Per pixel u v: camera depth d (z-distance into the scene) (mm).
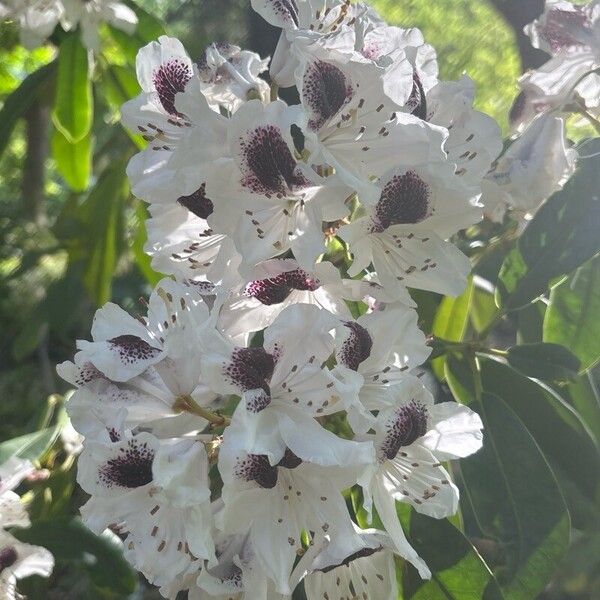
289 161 269
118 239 784
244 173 271
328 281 295
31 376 1094
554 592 493
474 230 428
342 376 269
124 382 273
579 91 389
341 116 276
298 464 272
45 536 465
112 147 870
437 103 311
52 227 821
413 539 334
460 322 421
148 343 276
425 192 285
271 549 270
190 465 263
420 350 300
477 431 307
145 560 271
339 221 308
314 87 271
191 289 282
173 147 297
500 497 346
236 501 264
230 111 303
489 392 366
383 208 284
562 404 371
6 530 452
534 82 393
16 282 1155
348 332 279
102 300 797
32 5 573
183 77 298
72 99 616
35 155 1121
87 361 276
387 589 302
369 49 302
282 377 275
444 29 784
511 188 369
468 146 311
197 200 293
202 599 290
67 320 843
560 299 361
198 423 277
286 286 294
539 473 346
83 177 708
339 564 272
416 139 279
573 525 379
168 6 939
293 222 277
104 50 675
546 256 354
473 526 394
